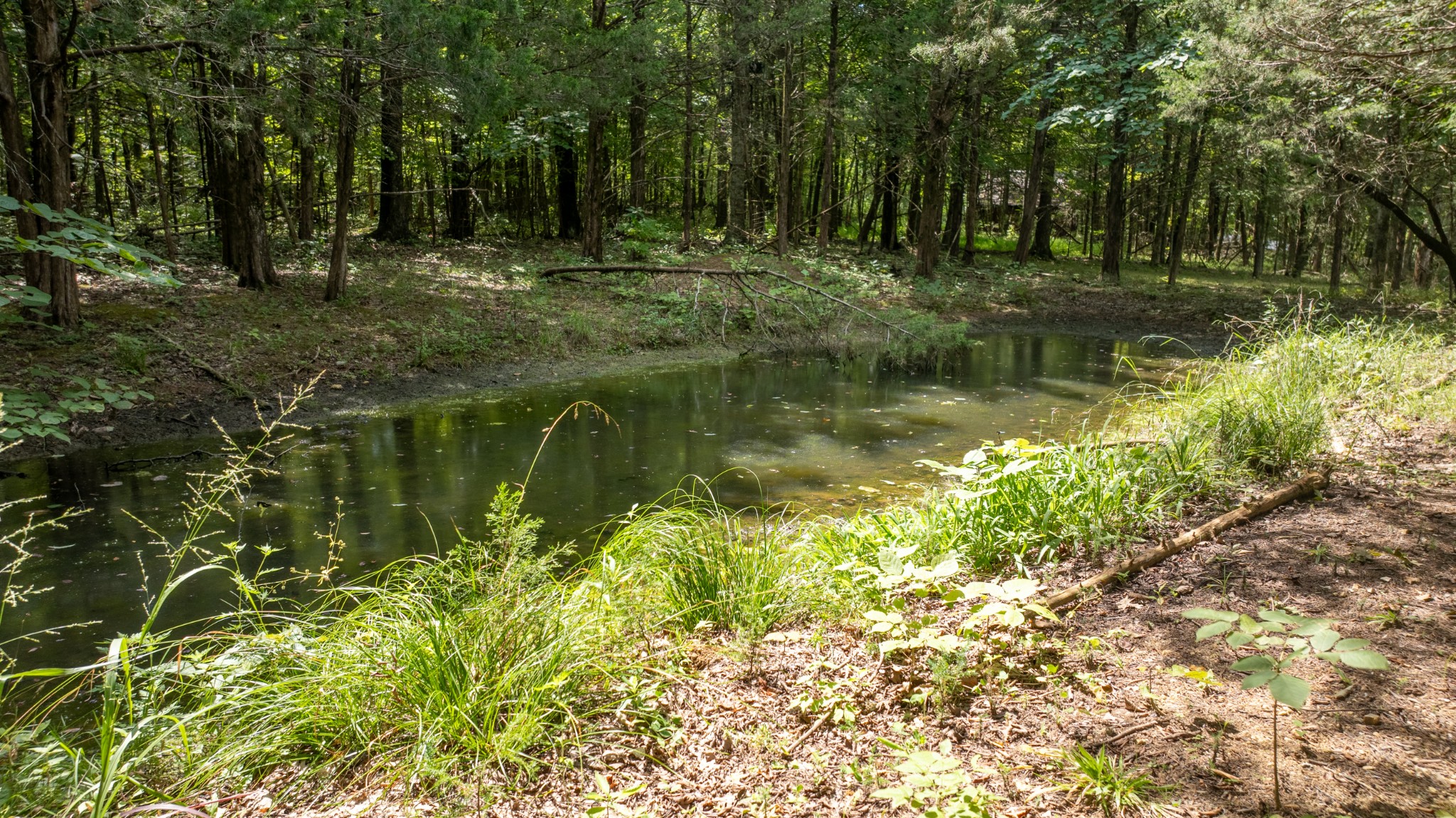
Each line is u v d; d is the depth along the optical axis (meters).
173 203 17.77
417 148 21.64
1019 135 30.98
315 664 3.12
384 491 6.93
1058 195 38.38
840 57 27.58
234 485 3.88
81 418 8.34
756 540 4.18
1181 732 2.57
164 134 18.08
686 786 2.51
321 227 23.08
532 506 6.58
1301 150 11.76
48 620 4.53
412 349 11.97
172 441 8.36
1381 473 5.04
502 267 18.20
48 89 9.73
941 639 2.87
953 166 26.09
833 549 4.36
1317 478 4.78
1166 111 12.80
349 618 3.34
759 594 3.68
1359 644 1.94
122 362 9.37
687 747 2.71
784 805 2.38
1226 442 5.43
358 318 12.59
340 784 2.64
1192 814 2.20
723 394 11.41
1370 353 7.59
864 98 23.08
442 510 6.46
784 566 4.09
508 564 3.49
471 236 24.88
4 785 2.56
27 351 9.14
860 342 15.85
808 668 3.19
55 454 7.79
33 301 6.47
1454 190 13.47
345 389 10.48
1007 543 4.16
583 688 3.03
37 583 5.03
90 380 8.88
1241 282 26.00
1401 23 8.10
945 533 4.27
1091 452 5.04
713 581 3.81
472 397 10.88
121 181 19.16
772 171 30.77
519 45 15.66
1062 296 22.03
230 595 4.88
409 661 2.95
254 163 12.87
